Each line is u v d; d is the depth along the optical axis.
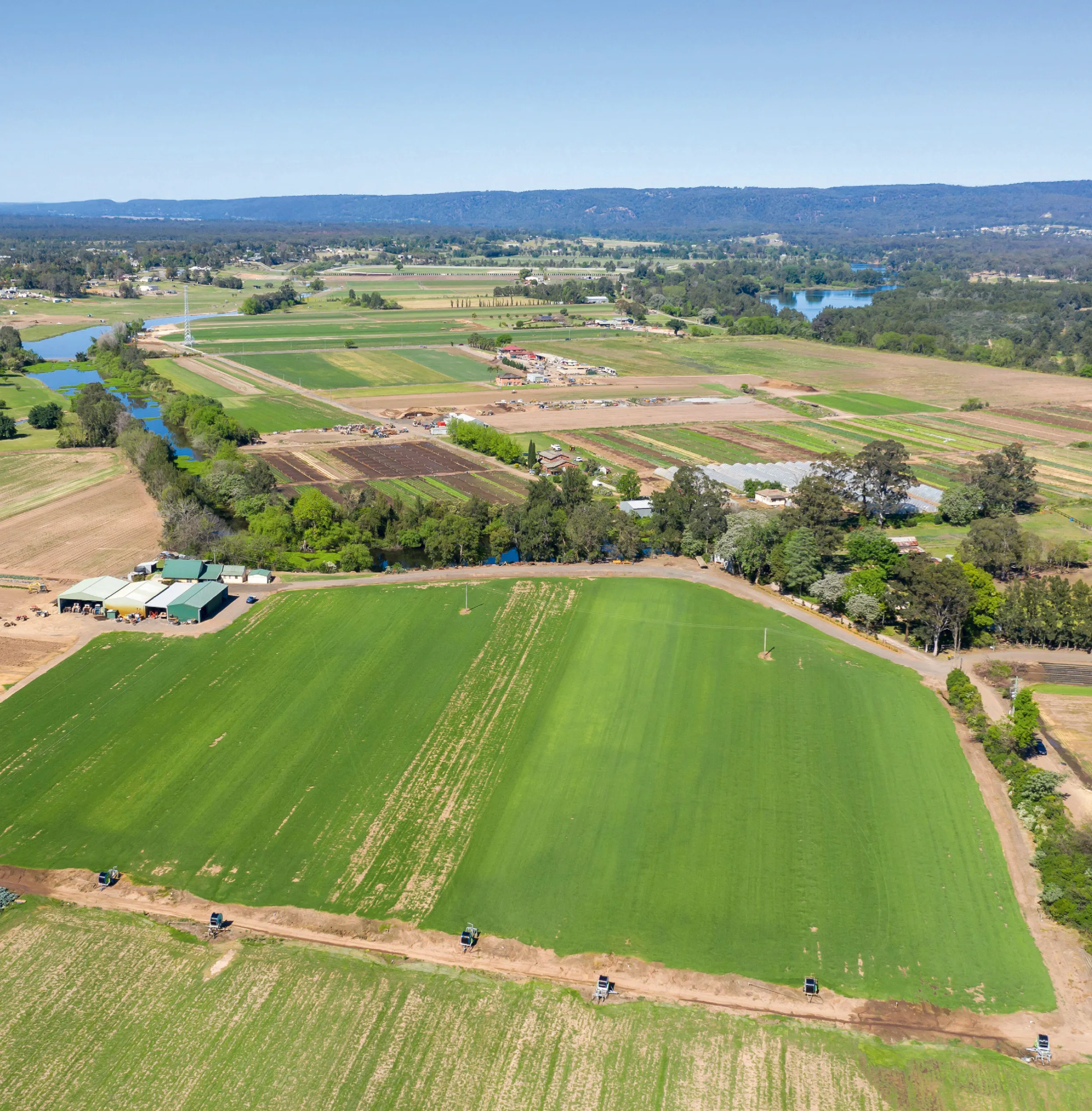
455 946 95.81
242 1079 80.94
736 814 115.88
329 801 117.50
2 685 142.88
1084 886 100.06
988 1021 87.81
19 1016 86.94
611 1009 88.50
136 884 103.88
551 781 121.69
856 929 98.25
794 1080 81.56
